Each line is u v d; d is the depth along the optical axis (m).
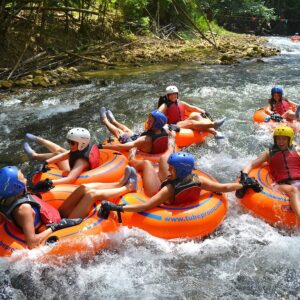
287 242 4.78
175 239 4.75
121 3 21.05
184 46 20.92
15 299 3.98
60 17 18.69
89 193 4.78
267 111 8.73
